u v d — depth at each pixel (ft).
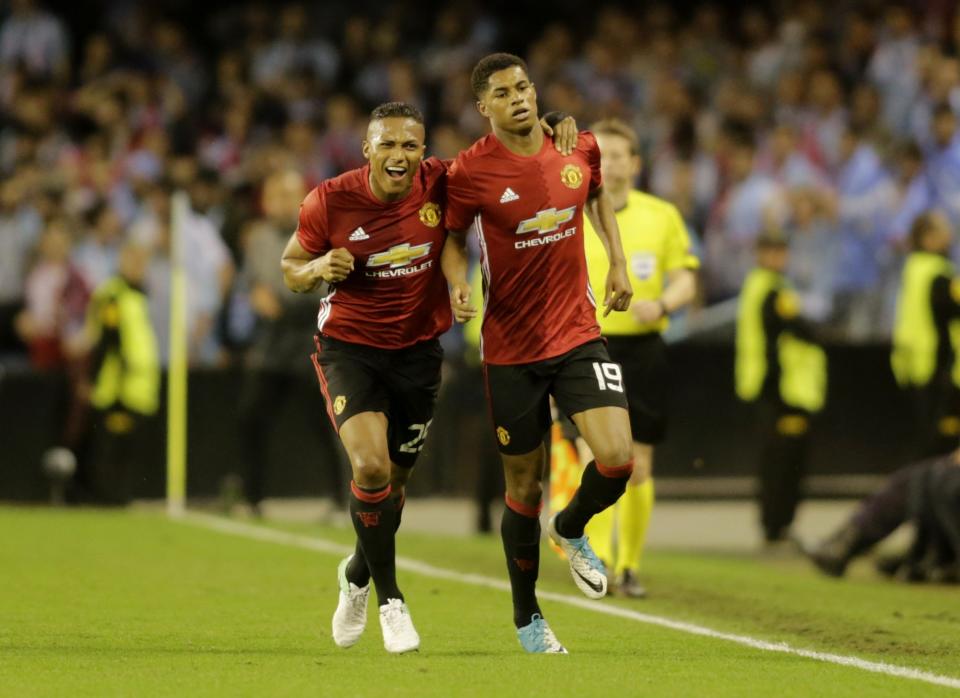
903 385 129.49
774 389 129.59
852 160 174.40
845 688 60.80
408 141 66.23
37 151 200.54
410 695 58.03
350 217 68.13
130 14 230.07
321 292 138.10
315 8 230.07
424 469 158.20
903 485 108.78
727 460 158.51
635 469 93.15
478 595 91.56
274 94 207.31
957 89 177.88
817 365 130.82
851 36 197.88
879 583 108.68
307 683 60.44
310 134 190.19
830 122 183.62
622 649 71.46
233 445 155.43
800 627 81.97
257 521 136.87
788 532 129.90
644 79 206.59
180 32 226.38
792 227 168.86
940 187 163.02
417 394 70.44
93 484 153.28
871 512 109.70
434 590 93.66
